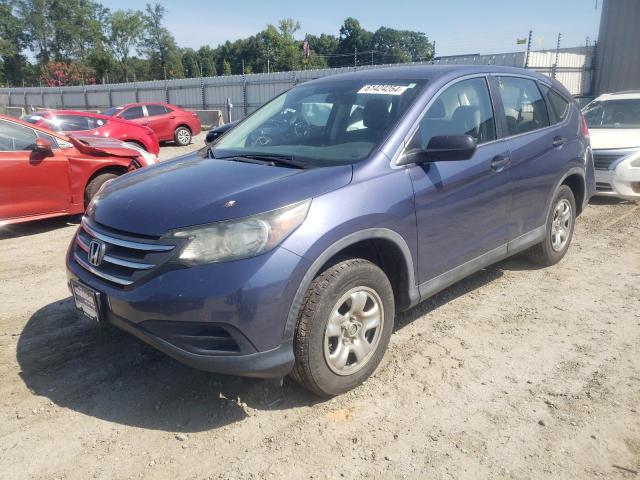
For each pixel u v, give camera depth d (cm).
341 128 356
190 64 10781
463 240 370
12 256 576
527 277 493
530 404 303
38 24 8638
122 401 308
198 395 314
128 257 278
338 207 286
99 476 251
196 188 299
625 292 459
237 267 257
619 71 1769
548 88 484
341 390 304
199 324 258
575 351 361
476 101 393
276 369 271
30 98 4419
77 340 379
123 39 8781
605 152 765
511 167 405
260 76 2805
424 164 336
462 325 399
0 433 280
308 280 273
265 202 270
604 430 280
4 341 377
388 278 341
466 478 248
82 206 688
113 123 1267
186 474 253
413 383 323
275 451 267
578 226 679
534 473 251
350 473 252
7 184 614
